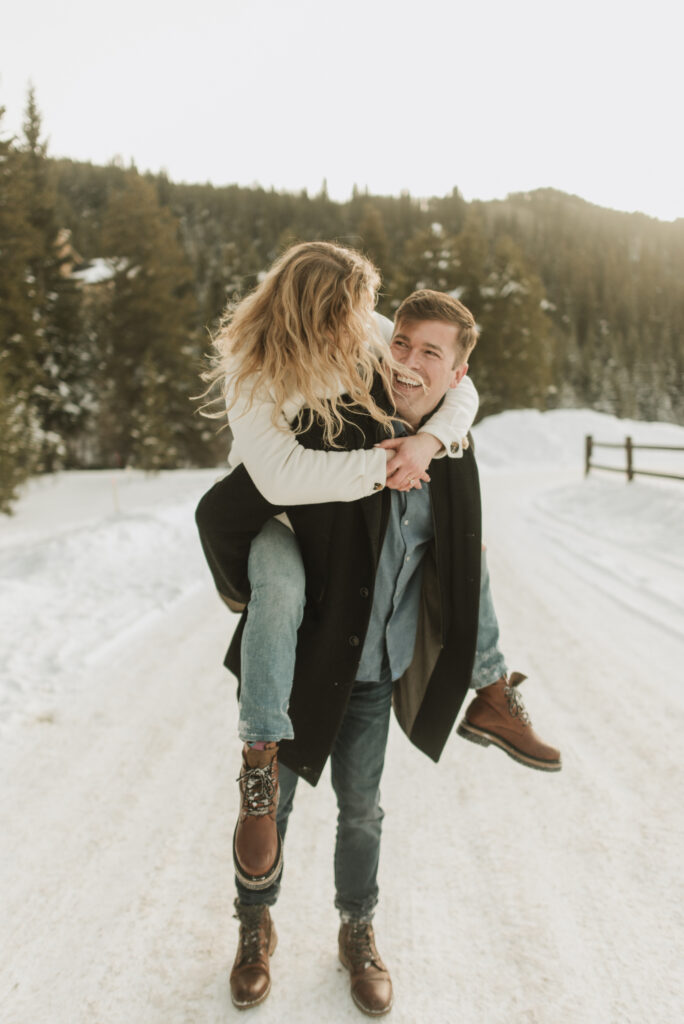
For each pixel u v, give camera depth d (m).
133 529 9.80
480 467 30.58
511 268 50.09
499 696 1.93
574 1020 1.80
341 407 1.58
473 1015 1.82
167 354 37.19
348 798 1.88
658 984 1.91
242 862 1.59
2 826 2.75
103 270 67.25
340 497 1.56
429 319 1.67
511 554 8.41
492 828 2.73
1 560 8.23
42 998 1.89
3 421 19.50
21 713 3.83
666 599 6.01
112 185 152.25
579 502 13.08
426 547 1.85
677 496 10.59
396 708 2.11
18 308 26.91
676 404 94.75
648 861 2.47
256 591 1.63
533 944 2.08
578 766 3.20
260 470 1.54
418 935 2.13
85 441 38.09
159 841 2.66
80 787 3.07
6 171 26.53
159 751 3.44
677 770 3.11
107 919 2.22
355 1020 1.82
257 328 1.56
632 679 4.23
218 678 4.45
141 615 5.89
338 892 1.93
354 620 1.69
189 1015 1.83
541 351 51.38
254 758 1.61
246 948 1.88
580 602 6.09
